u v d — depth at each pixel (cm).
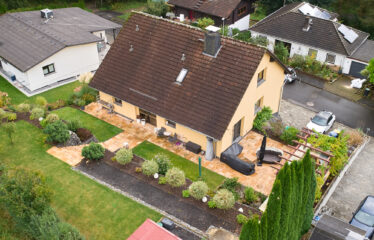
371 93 3428
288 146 2434
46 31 3491
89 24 3834
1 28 3625
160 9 4916
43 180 1806
